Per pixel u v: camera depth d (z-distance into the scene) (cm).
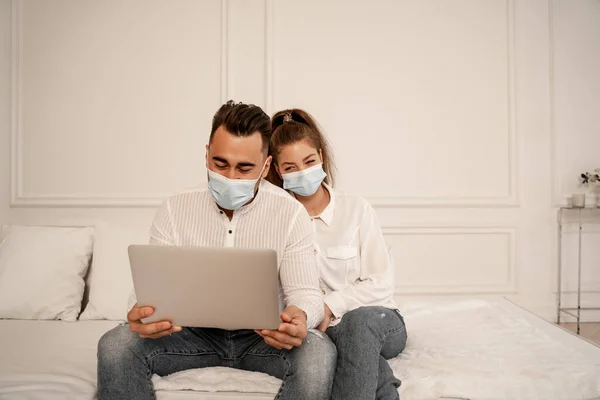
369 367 132
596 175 317
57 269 229
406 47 315
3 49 302
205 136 306
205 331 148
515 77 318
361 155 314
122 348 131
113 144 303
